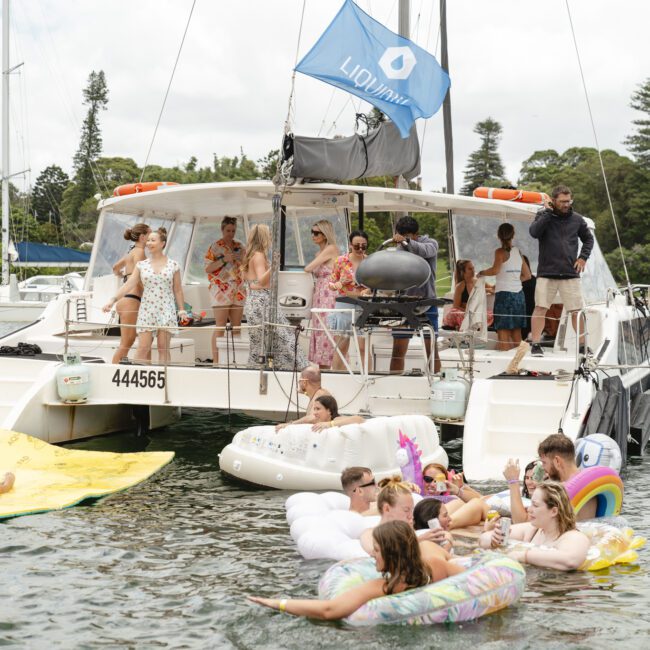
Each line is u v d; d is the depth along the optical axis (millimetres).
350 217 14211
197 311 14867
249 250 11172
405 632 5582
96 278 13305
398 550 5836
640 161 76312
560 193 10961
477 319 12219
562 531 6980
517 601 6059
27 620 5855
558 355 11625
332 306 11219
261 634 5594
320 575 6668
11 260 33844
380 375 10164
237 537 7598
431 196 11578
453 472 8461
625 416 10328
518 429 9586
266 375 10383
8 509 8273
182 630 5691
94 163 73312
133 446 11148
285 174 10453
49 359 11211
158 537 7598
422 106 11438
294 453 9117
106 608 6051
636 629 5617
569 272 11156
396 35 11203
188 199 12906
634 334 13602
